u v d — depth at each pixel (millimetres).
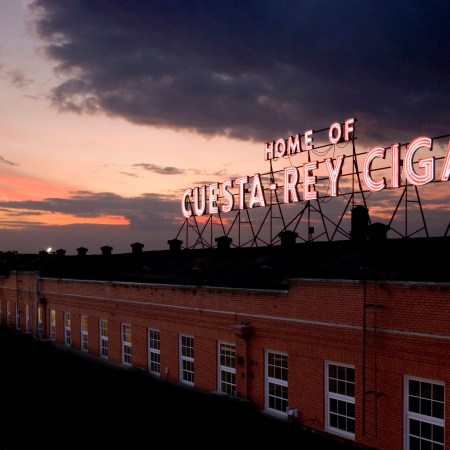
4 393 16969
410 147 29359
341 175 33688
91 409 15141
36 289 45625
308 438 15180
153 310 29750
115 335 33719
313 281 19984
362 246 23312
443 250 19594
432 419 16234
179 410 15367
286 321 21141
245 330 22531
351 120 33406
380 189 30984
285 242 29594
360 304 18281
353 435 18484
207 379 25453
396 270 18234
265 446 13555
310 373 20125
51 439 12961
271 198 38656
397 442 17016
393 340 17203
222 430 14062
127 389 17375
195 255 35500
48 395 16625
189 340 27234
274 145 38594
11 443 12938
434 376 16078
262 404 22188
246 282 23672
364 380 17641
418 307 16516
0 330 47312
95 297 36125
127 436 12977
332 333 19234
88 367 21391
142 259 40906
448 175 27094
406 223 30328
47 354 24766
